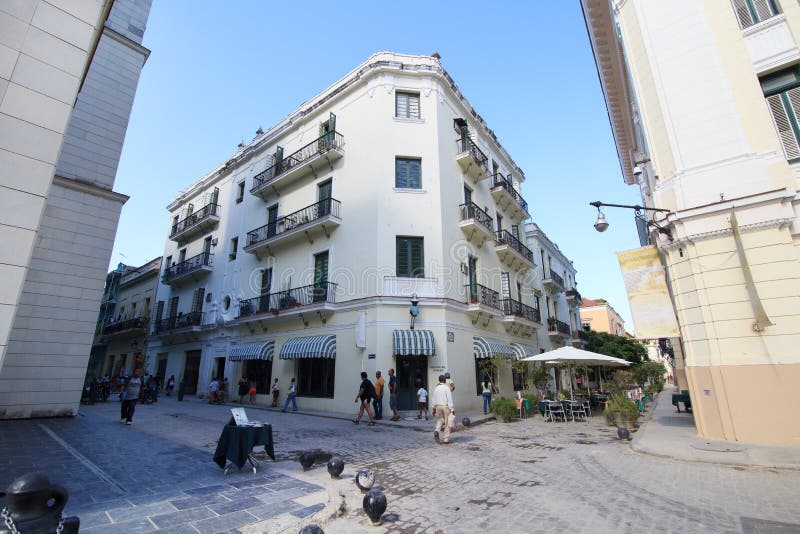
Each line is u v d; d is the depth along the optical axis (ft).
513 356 57.11
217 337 69.92
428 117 54.60
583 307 164.76
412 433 32.83
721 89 27.61
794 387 22.53
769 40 26.99
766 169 25.26
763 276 24.38
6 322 11.20
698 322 26.48
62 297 38.96
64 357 38.17
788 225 24.45
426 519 13.25
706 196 26.66
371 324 45.85
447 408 28.17
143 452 21.94
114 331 99.81
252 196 71.92
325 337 49.57
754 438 23.15
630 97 46.01
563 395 51.29
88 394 61.00
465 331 51.21
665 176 29.37
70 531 8.30
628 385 56.75
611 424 36.29
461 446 26.91
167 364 81.92
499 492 16.30
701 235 26.35
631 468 19.83
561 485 17.19
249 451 18.17
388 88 54.54
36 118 12.80
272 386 54.49
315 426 36.09
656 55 30.50
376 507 12.53
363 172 52.90
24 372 35.94
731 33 28.22
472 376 50.49
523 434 32.35
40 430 28.73
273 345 57.47
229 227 76.07
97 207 42.68
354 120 56.49
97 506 13.03
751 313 24.31
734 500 14.52
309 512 12.96
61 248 39.70
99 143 44.14
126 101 47.44
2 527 6.43
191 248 86.38
